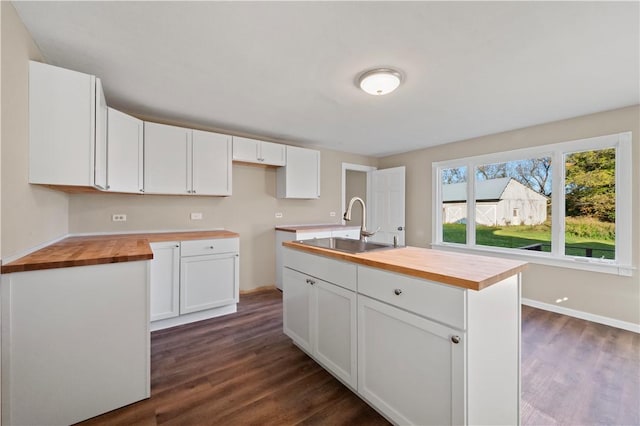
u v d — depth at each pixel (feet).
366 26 4.90
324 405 5.28
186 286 8.92
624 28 4.86
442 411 3.91
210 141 10.22
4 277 4.29
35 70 5.19
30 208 5.22
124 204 9.52
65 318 4.74
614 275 8.88
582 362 6.78
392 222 15.66
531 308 10.51
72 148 5.53
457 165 13.16
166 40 5.34
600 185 9.30
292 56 5.90
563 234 10.06
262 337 8.10
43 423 4.60
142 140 8.76
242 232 12.26
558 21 4.70
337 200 15.61
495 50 5.60
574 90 7.45
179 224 10.59
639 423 4.84
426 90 7.48
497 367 4.25
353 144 13.85
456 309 3.73
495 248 11.87
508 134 11.36
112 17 4.68
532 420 4.92
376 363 4.91
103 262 4.98
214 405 5.27
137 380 5.36
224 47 5.57
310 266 6.59
